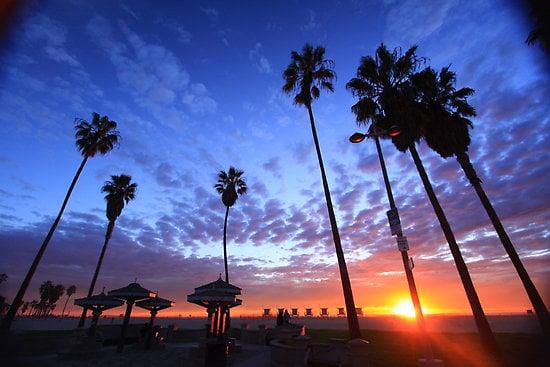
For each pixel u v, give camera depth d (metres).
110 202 36.47
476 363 10.09
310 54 23.62
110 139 31.67
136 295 17.75
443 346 13.30
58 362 13.34
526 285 16.48
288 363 9.55
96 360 14.40
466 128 19.75
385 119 19.08
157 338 19.28
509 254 17.61
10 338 13.26
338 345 9.47
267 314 53.97
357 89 19.61
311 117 22.23
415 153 17.53
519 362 10.36
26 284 22.84
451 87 20.61
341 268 16.67
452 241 15.05
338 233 17.78
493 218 18.34
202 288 17.95
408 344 13.87
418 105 19.14
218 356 11.81
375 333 19.39
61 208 26.38
